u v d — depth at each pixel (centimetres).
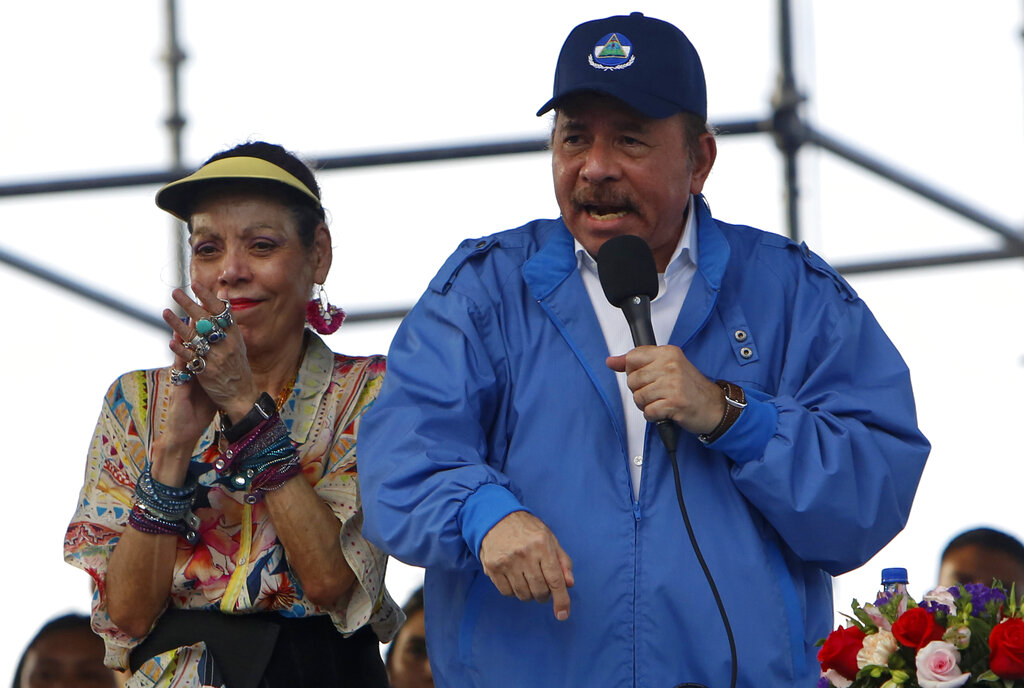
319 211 1076
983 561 1531
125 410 1049
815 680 914
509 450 941
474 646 921
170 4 1994
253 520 1009
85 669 1423
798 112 1928
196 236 1052
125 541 993
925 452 937
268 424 988
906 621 816
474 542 866
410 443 918
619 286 891
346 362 1071
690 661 896
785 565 924
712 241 981
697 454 925
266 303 1043
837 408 930
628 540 910
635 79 930
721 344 958
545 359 951
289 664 995
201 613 1006
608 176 928
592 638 902
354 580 1010
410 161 1961
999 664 790
